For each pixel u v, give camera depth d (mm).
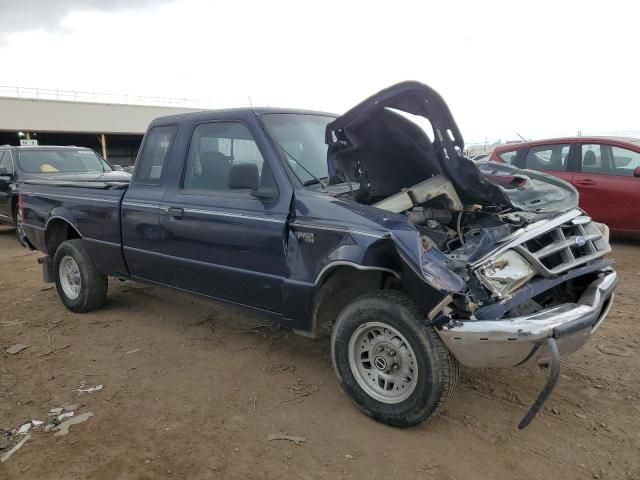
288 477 2732
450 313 2854
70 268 5418
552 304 3391
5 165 9836
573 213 3574
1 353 4375
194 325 4969
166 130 4469
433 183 3621
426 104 3215
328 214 3275
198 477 2742
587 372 3850
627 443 2971
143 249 4520
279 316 3641
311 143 4023
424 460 2846
